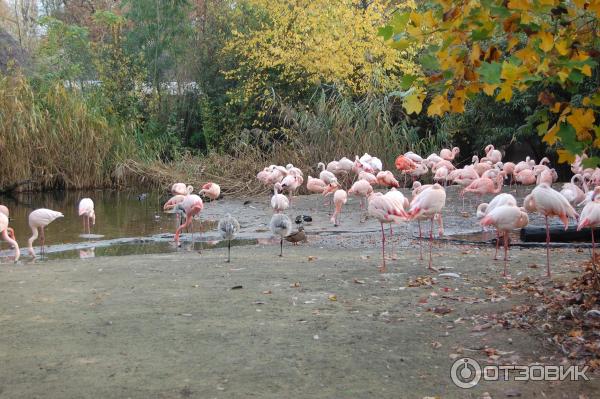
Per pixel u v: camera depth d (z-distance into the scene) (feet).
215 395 16.12
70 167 74.13
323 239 41.22
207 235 44.70
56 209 59.26
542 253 33.40
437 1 14.38
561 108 15.03
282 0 77.25
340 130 68.80
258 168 67.56
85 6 113.80
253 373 17.46
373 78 73.77
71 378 17.34
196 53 91.09
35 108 73.51
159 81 92.94
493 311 22.15
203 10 93.91
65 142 74.18
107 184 76.02
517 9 13.11
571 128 14.85
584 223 28.30
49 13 112.47
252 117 85.97
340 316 22.39
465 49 14.70
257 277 28.86
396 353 18.70
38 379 17.31
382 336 20.16
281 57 76.74
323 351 18.98
